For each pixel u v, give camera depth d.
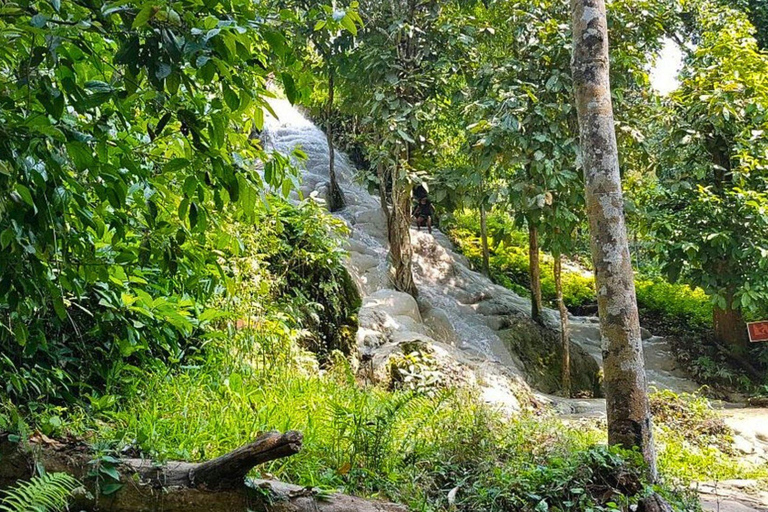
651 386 9.55
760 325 7.43
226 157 2.65
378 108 8.88
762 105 9.16
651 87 9.78
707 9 10.88
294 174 3.25
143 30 2.03
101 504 2.50
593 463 3.76
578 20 4.54
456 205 9.48
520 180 8.62
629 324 4.19
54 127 2.16
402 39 9.25
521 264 13.46
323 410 4.24
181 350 4.79
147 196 3.20
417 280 10.74
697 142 9.74
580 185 8.52
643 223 9.88
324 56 9.40
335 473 3.47
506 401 7.27
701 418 7.50
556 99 8.67
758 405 9.52
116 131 3.14
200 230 2.71
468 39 8.92
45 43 1.99
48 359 3.81
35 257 2.62
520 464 4.10
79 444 2.70
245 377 4.75
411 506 3.35
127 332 3.99
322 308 6.87
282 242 6.77
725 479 5.83
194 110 2.81
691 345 11.39
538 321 10.65
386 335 7.89
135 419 3.48
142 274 4.08
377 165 9.66
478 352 9.18
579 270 14.50
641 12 8.88
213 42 2.06
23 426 2.57
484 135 8.48
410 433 4.23
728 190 9.77
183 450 3.16
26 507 2.00
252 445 2.54
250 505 2.62
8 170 2.15
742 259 9.45
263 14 2.42
